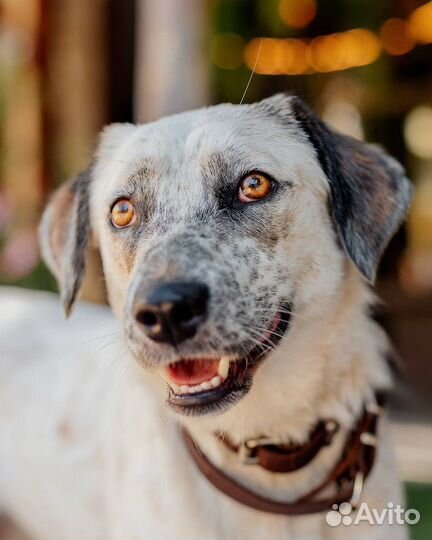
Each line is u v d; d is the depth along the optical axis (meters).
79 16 1.25
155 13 0.98
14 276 1.16
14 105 1.33
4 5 1.35
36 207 1.23
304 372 0.54
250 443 0.54
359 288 0.57
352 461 0.54
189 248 0.50
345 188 0.58
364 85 1.50
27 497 0.67
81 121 1.28
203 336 0.48
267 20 1.36
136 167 0.56
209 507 0.54
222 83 1.37
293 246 0.54
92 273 1.03
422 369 1.36
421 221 1.71
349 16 1.46
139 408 0.57
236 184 0.54
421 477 0.96
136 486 0.55
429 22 1.47
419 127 1.58
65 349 0.69
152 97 1.00
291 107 0.59
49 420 0.66
